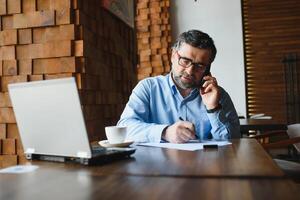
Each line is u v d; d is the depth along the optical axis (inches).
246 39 175.3
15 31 73.4
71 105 32.3
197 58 60.1
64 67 71.2
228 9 177.3
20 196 23.9
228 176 28.0
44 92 33.7
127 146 46.5
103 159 34.7
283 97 169.5
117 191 24.3
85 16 74.4
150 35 180.2
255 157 36.4
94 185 26.2
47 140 35.6
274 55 171.6
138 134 53.2
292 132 92.5
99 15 82.5
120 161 36.0
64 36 71.4
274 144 78.3
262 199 21.7
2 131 72.5
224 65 176.2
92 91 76.0
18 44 73.4
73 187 25.8
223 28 177.5
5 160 71.9
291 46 170.2
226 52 176.4
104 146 44.7
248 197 22.2
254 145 46.8
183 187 25.0
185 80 61.6
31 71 72.7
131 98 66.3
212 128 60.7
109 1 87.1
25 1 73.0
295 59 167.9
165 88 66.6
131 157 38.3
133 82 110.7
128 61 106.0
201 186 25.1
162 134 51.5
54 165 34.7
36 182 27.8
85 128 32.5
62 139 34.5
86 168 32.8
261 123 109.8
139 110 64.1
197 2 180.7
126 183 26.5
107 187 25.5
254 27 174.2
